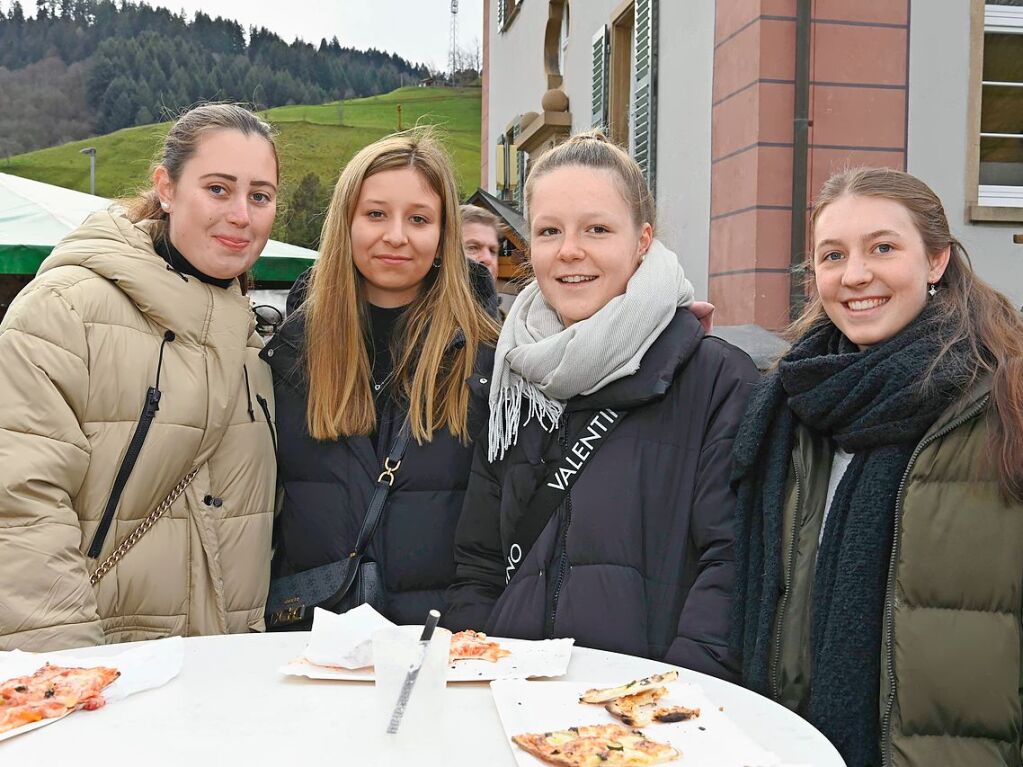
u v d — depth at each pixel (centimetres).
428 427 244
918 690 168
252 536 238
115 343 221
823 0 509
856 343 193
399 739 141
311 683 169
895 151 518
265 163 244
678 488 210
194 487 231
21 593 200
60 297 217
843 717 175
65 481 210
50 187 695
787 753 142
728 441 208
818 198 203
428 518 242
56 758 138
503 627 209
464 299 260
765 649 188
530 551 214
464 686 170
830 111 513
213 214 236
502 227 598
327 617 180
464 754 141
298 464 249
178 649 181
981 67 523
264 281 659
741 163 534
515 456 223
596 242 219
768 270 517
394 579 240
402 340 260
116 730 148
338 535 242
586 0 909
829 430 193
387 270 253
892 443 179
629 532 205
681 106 639
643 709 154
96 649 185
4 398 207
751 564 196
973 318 184
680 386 215
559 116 959
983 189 534
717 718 153
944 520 170
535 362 217
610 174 223
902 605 171
